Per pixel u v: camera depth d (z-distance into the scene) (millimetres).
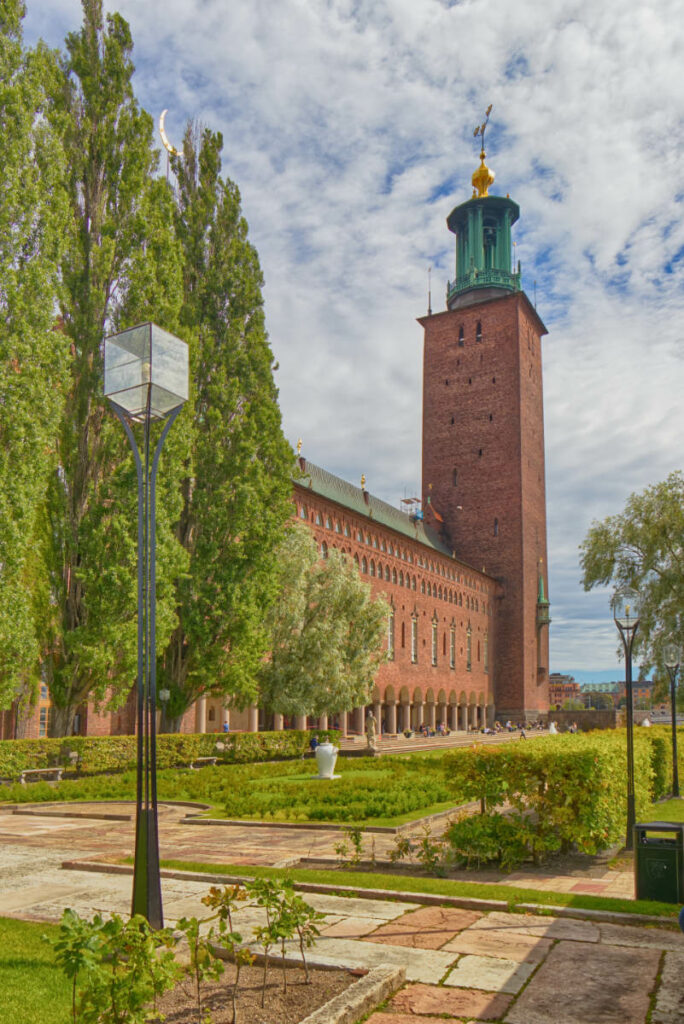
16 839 14297
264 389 36500
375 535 71125
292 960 6477
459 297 103875
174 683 33844
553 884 10703
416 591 78125
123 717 41000
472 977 6340
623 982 6234
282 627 40094
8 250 25016
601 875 11492
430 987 6117
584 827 11688
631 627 15445
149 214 31766
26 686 26484
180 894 9305
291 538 41125
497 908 8508
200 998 5719
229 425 35062
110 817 17312
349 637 42906
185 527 34625
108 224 30609
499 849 12047
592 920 8070
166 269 31328
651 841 9172
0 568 23375
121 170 31766
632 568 39469
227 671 33188
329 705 40562
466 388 99875
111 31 32469
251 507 33750
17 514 23516
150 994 4461
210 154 38781
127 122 32156
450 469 99688
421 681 77375
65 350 25672
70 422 29188
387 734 69188
